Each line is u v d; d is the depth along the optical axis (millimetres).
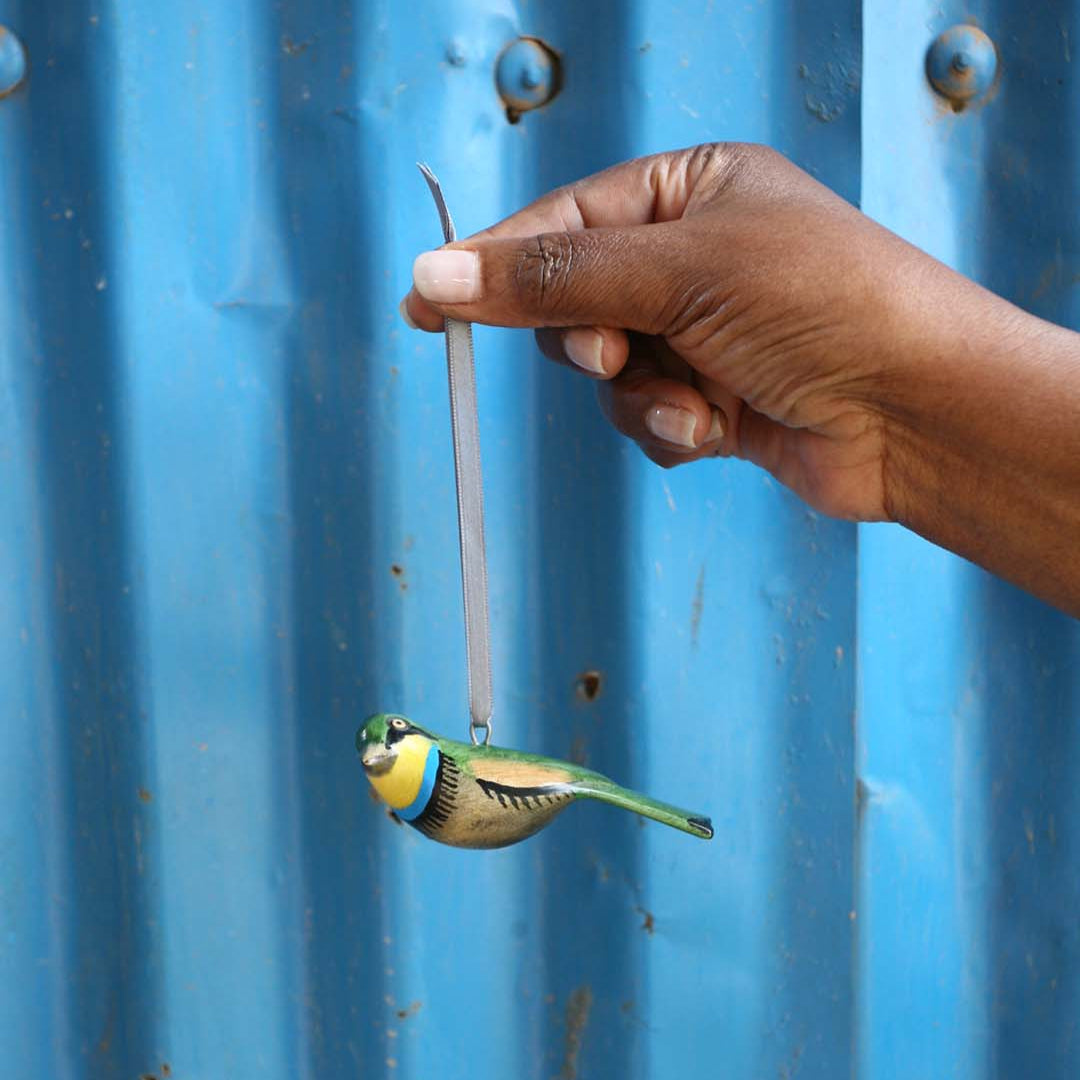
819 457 659
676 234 620
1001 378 620
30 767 691
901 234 699
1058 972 725
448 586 692
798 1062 713
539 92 683
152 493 682
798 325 622
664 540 697
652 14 683
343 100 675
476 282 616
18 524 685
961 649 712
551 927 707
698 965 708
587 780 606
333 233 679
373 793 694
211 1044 699
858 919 711
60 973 698
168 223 677
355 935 699
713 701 702
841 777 703
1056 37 696
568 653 699
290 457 686
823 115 688
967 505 642
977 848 719
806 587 700
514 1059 708
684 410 650
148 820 692
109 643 688
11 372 681
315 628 690
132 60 672
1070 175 700
